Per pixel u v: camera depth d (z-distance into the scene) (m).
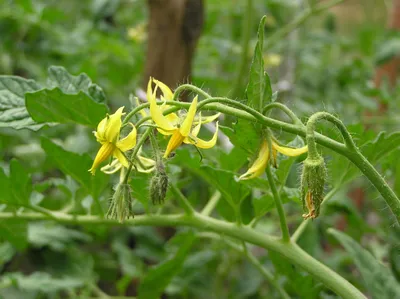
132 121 0.28
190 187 0.47
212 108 0.22
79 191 0.30
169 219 0.29
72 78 0.29
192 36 0.45
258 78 0.23
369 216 0.56
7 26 0.63
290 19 0.78
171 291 0.41
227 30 0.75
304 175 0.21
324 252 0.48
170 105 0.23
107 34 0.67
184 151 0.27
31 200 0.31
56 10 0.61
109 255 0.49
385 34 0.59
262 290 0.48
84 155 0.28
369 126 0.56
